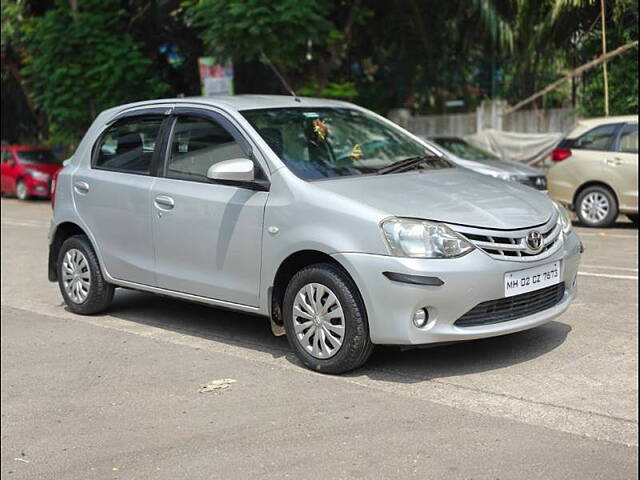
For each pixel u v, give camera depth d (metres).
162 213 6.58
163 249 6.63
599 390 5.07
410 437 4.45
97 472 4.31
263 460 4.27
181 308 7.85
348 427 4.63
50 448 4.70
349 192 5.50
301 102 6.76
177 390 5.50
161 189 6.62
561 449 4.23
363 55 22.36
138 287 6.96
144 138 7.00
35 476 4.34
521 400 4.95
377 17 20.61
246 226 5.91
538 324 5.45
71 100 20.52
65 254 7.74
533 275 5.37
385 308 5.13
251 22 16.23
